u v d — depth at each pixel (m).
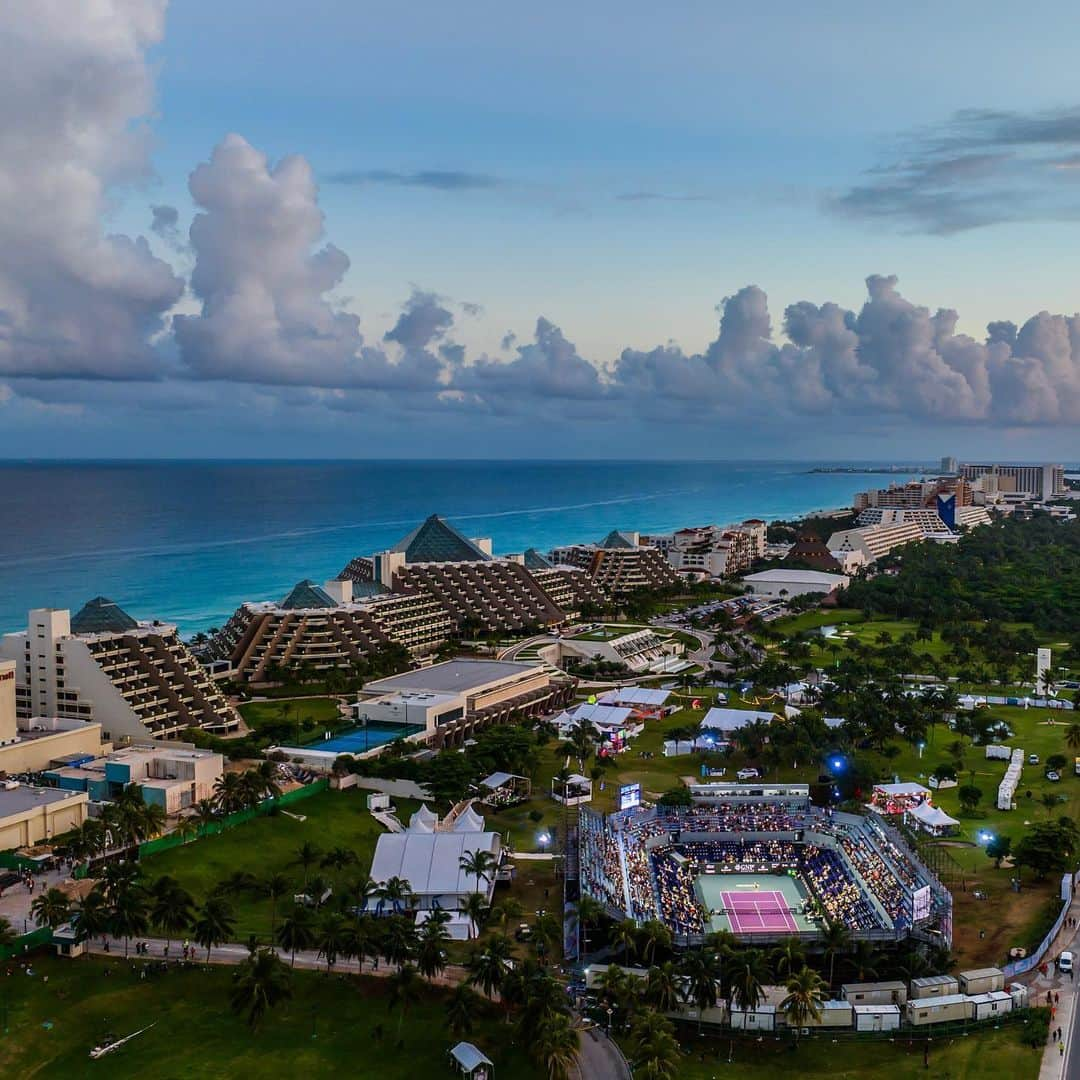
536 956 193.00
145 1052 160.12
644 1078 148.25
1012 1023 171.88
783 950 181.12
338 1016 172.25
